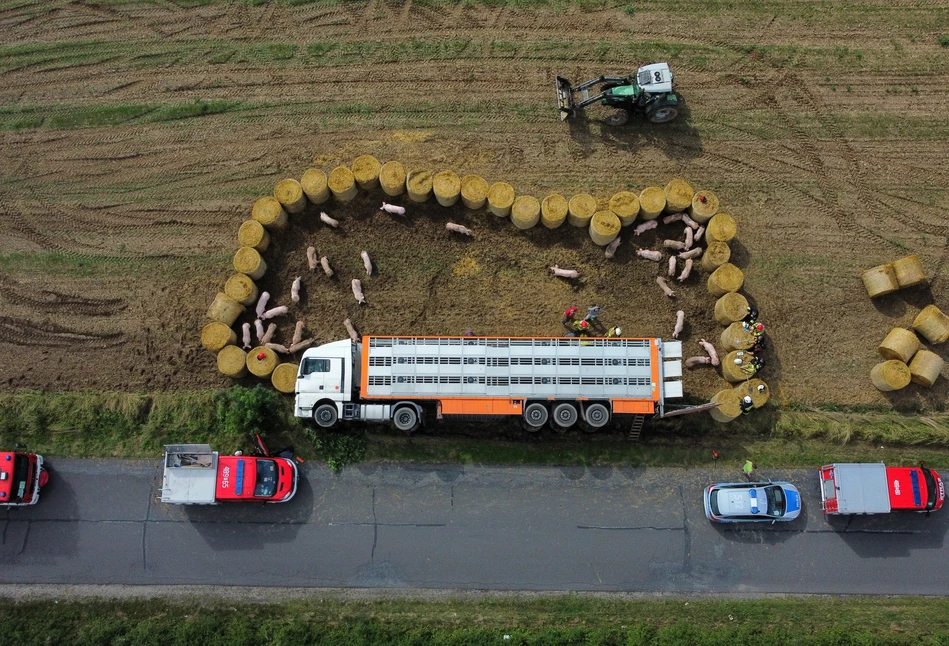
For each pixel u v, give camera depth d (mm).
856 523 23719
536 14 28297
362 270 25562
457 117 27109
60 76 27922
